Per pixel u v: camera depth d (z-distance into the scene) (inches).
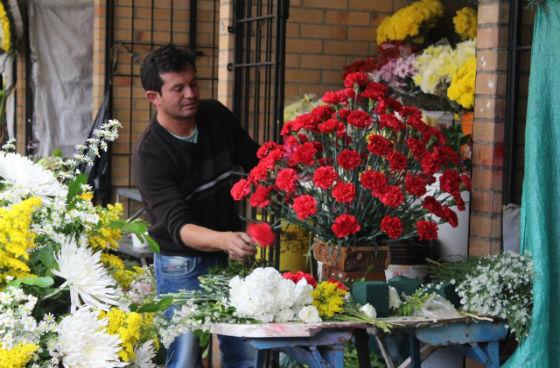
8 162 110.6
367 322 145.4
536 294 156.3
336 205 161.0
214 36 335.0
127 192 321.7
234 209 191.6
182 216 172.9
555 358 158.6
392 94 243.4
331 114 168.4
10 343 92.6
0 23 394.0
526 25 186.4
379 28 265.1
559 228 161.6
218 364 223.1
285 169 158.1
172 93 175.6
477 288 156.0
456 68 224.5
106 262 114.4
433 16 256.8
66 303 105.2
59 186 113.0
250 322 144.3
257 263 186.2
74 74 403.5
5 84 414.6
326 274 164.1
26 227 100.1
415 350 156.5
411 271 206.2
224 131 187.5
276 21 200.8
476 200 184.7
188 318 135.7
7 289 95.6
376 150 157.5
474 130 185.9
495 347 158.4
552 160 163.3
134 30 335.6
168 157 178.7
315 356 144.6
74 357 96.3
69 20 402.0
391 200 154.3
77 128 404.8
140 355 107.5
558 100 162.7
